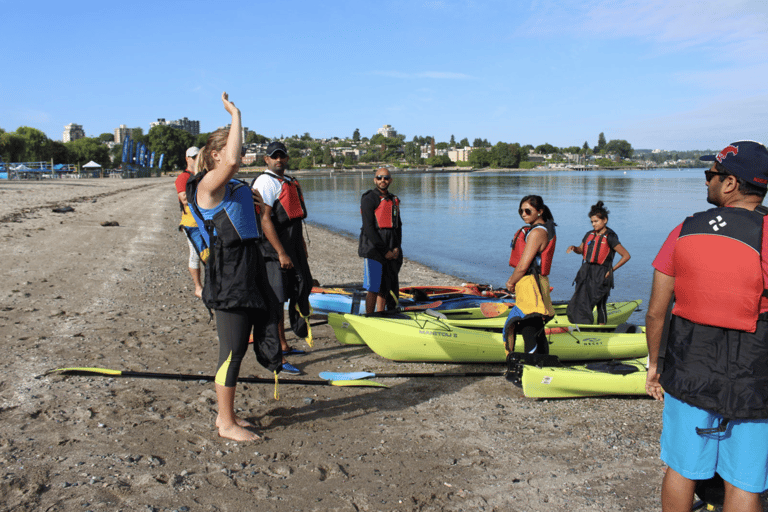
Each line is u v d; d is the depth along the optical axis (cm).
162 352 543
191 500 292
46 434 356
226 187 342
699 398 211
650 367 245
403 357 554
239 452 350
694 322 217
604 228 632
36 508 274
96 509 277
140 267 1021
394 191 5553
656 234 1889
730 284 206
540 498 309
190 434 371
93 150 11219
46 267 941
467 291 807
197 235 538
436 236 1959
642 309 884
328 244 1752
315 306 716
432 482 324
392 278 633
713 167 229
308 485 315
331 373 487
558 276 1220
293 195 498
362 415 423
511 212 2938
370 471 334
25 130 9331
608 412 438
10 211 1767
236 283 342
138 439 359
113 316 669
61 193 2988
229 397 364
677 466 224
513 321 486
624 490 318
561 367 482
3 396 412
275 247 476
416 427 403
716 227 212
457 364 565
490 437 388
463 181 8969
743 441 209
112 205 2461
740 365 206
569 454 363
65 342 553
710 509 244
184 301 782
